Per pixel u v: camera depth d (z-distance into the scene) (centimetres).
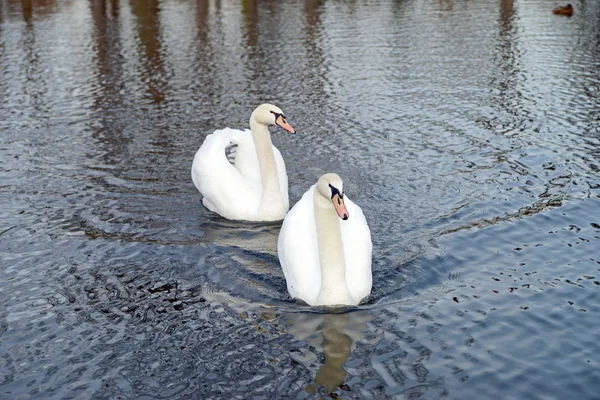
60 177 1401
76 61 2458
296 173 1407
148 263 1043
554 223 1141
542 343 823
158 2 3772
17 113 1877
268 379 772
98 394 757
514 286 952
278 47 2595
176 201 1280
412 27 2923
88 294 961
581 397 729
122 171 1430
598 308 892
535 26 2880
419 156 1480
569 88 1977
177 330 870
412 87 2041
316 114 1808
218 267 1027
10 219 1207
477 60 2341
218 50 2569
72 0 3834
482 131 1636
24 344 850
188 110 1861
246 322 882
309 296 917
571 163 1411
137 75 2248
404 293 942
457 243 1080
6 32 3003
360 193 1284
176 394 754
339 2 3612
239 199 1195
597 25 2848
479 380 759
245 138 1291
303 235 952
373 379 766
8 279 1006
